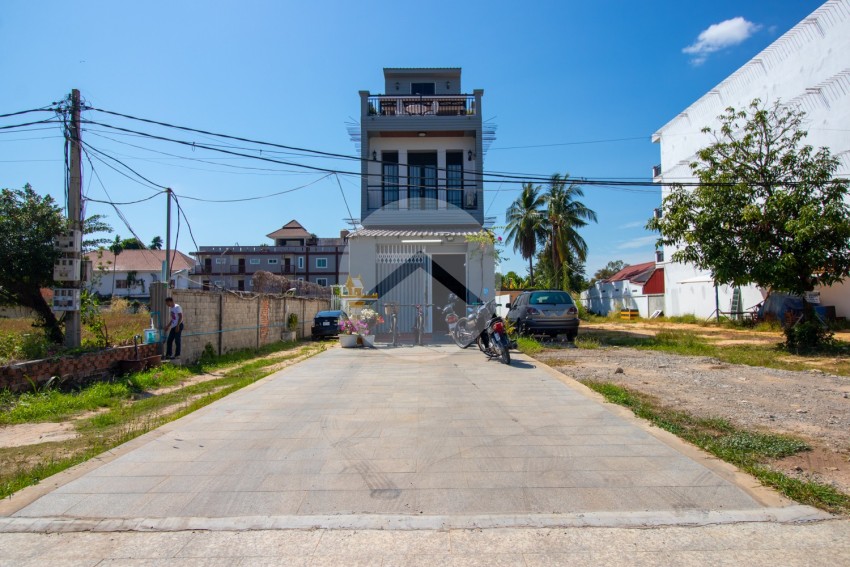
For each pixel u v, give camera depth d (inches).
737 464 177.0
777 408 262.1
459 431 220.4
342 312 578.6
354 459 186.7
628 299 1612.9
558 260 1578.5
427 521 137.7
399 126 790.5
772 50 956.0
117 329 631.2
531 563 117.5
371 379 351.6
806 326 520.1
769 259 514.6
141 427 251.0
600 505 146.2
